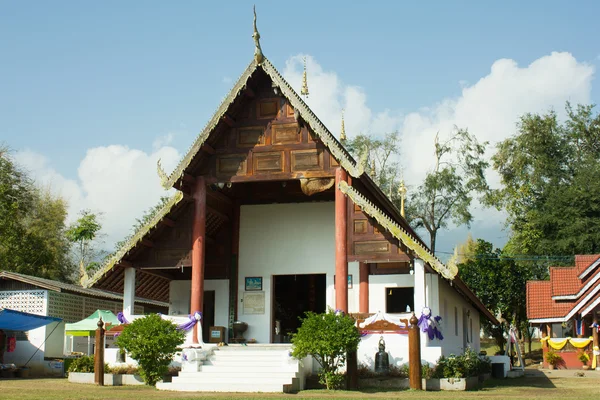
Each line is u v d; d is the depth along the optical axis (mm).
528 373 31547
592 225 48406
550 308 38250
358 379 19016
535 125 55188
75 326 26719
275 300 27453
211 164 22688
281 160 22156
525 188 54281
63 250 56094
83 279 22609
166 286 27812
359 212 21812
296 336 18672
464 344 30531
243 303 25531
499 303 45531
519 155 54688
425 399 15727
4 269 44688
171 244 22906
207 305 26141
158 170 22078
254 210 26281
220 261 26047
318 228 25672
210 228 25875
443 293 25109
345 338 18125
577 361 34188
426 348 20000
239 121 22734
